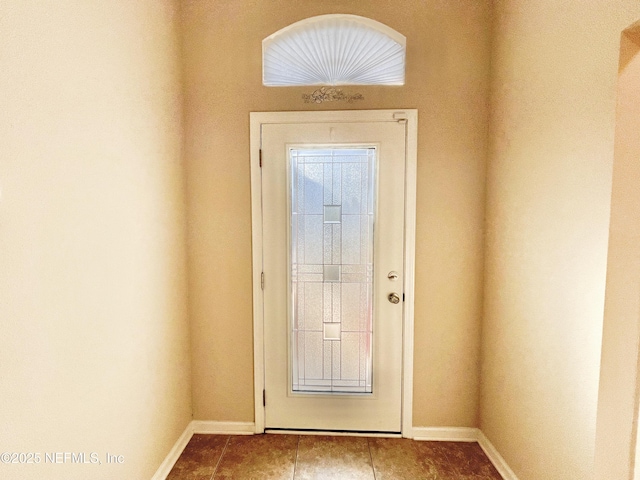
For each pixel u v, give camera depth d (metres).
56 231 1.09
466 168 2.00
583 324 1.27
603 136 1.18
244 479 1.79
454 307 2.06
